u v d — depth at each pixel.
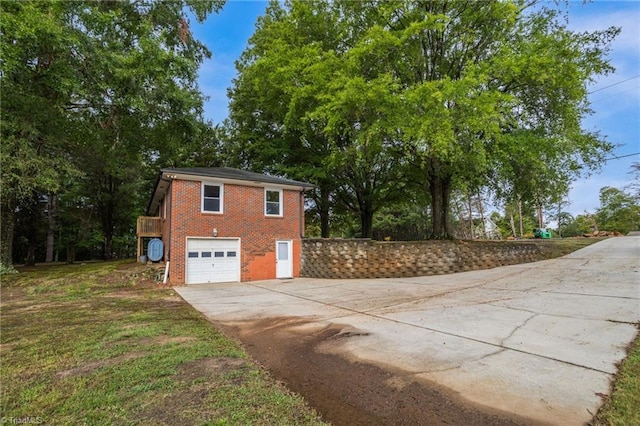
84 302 8.47
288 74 15.44
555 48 11.95
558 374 3.45
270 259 14.98
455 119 11.33
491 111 10.56
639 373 3.36
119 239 29.91
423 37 13.93
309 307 7.56
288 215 15.69
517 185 14.77
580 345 4.28
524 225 46.06
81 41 12.51
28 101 12.90
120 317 6.55
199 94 18.30
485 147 12.91
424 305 7.23
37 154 13.88
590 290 7.73
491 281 10.20
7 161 12.20
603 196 37.50
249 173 16.73
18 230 24.86
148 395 3.12
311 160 20.41
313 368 3.87
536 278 10.02
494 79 12.80
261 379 3.49
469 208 40.19
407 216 31.73
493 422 2.63
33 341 4.87
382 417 2.75
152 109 15.48
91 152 18.33
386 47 12.68
